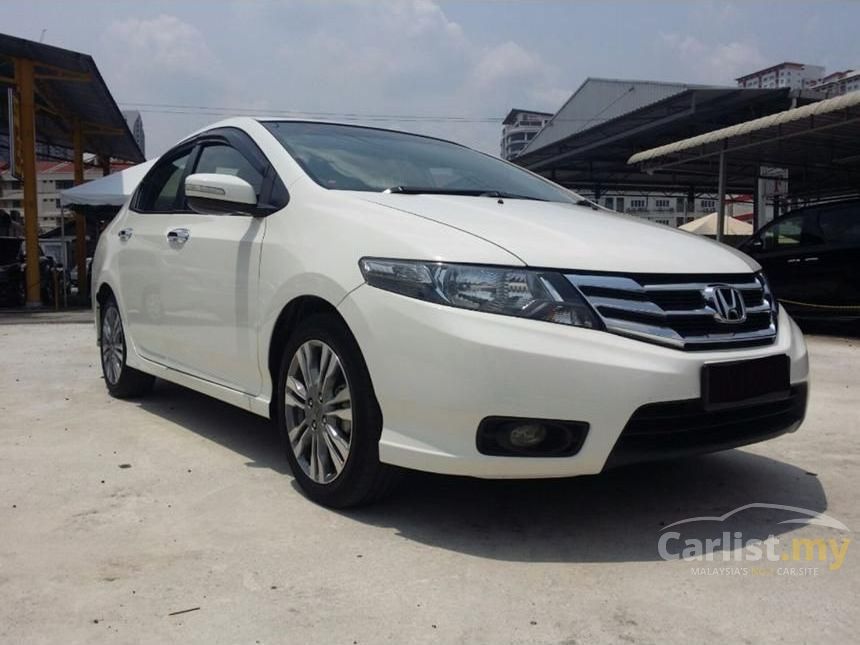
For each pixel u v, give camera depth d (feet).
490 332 8.50
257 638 7.02
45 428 14.38
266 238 11.25
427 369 8.70
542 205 12.07
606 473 11.77
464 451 8.59
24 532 9.41
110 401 16.78
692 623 7.35
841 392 18.51
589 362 8.46
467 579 8.20
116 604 7.61
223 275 12.11
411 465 8.91
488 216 10.24
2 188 86.38
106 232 17.67
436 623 7.31
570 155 77.25
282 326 11.02
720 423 9.25
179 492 10.82
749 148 45.47
